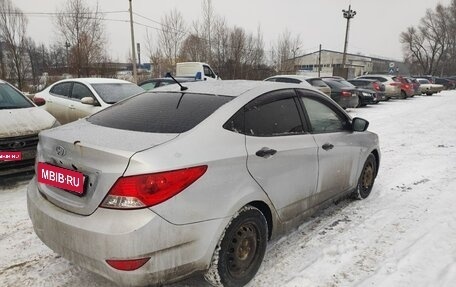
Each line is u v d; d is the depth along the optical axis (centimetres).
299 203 336
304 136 338
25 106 584
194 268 244
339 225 394
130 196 219
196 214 237
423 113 1496
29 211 275
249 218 274
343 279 296
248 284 285
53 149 262
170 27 3061
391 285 287
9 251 337
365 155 450
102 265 226
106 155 228
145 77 3070
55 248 252
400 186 527
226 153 258
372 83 1956
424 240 360
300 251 338
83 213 236
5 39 2409
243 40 3372
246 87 320
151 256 223
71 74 2409
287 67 4000
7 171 478
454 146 823
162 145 237
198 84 348
